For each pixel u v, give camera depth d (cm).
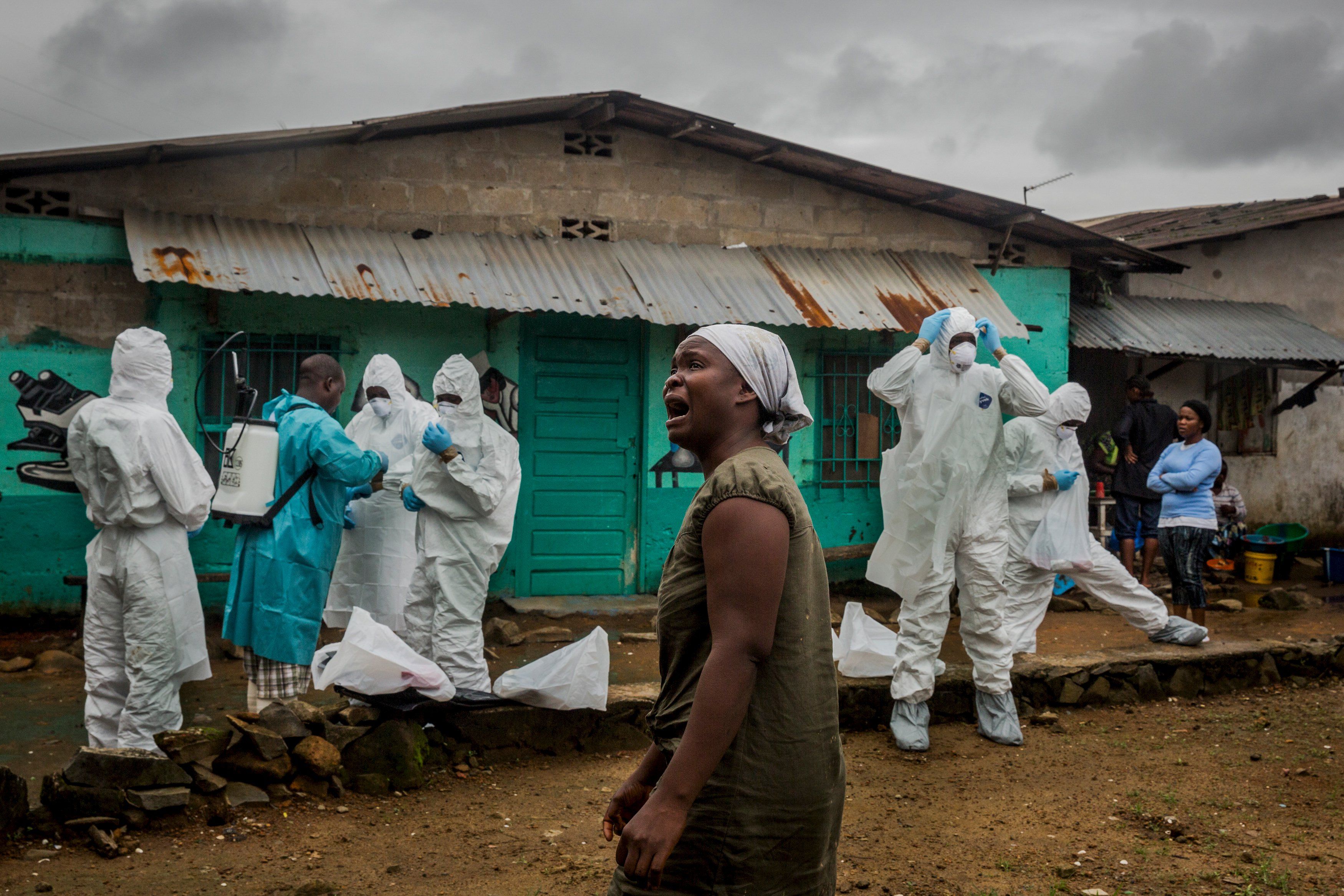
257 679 538
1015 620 724
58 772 425
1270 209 1465
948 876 404
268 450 530
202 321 838
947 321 581
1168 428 1067
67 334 805
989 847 435
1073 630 912
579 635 850
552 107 912
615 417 986
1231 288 1344
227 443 539
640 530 988
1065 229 1073
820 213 1059
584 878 393
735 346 226
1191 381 1312
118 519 507
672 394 230
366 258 855
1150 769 543
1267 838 445
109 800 421
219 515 534
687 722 218
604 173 983
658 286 925
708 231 1019
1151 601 735
